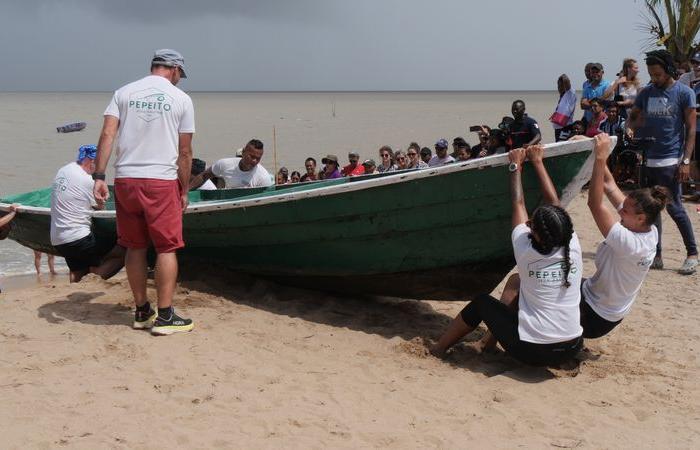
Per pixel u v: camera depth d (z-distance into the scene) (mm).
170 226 5707
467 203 5828
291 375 5207
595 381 5301
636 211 5164
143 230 5793
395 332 6344
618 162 13492
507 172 5590
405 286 6648
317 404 4750
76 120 50406
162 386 4891
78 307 6508
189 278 7551
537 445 4312
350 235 6359
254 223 6762
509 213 5770
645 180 8438
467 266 6238
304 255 6797
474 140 31406
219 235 7137
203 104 100750
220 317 6359
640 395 5059
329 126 43469
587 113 14109
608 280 5316
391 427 4477
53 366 5180
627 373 5457
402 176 5863
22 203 10102
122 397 4723
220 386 4941
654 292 7762
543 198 5621
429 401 4859
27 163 24766
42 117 54938
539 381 5258
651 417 4723
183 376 5070
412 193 5922
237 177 9328
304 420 4512
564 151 5453
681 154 8320
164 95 5660
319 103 105500
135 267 5832
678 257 9273
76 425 4340
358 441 4289
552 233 5000
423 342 5984
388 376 5277
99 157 5617
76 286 7277
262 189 9148
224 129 41125
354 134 36281
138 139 5605
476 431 4461
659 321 6797
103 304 6625
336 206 6250
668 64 8062
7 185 19922
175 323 5852
